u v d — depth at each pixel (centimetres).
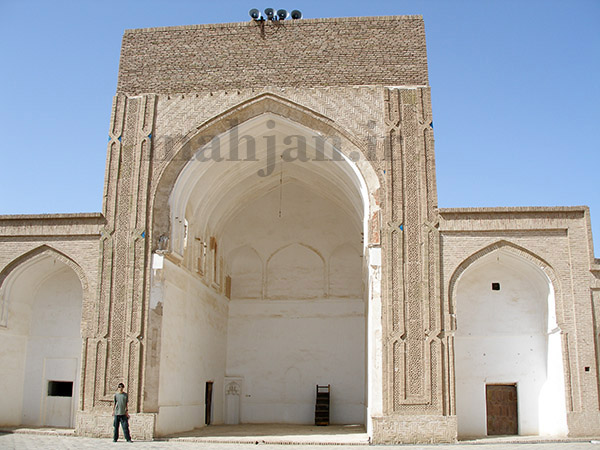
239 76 1501
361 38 1505
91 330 1370
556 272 1338
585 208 1353
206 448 1153
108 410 1328
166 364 1398
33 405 1520
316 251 2012
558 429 1329
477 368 1431
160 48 1536
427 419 1276
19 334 1525
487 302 1459
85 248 1422
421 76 1471
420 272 1349
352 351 1933
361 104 1457
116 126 1486
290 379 1936
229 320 1995
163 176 1451
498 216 1366
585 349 1299
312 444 1255
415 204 1386
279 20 1533
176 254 1436
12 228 1450
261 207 2025
